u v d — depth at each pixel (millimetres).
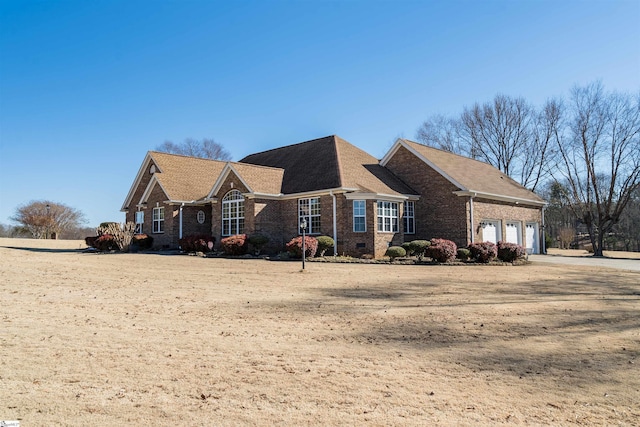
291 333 7824
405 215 26328
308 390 5160
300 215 25891
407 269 18719
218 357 6383
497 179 31656
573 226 56812
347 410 4621
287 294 12047
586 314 9594
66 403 4699
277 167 31125
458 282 14625
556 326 8461
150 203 32750
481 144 47031
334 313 9539
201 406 4668
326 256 23516
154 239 32031
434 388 5273
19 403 4680
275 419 4375
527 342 7336
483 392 5168
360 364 6137
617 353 6746
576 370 5973
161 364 6043
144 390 5105
